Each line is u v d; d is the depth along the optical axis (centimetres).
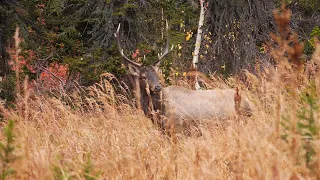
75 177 1389
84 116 3131
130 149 1589
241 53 5362
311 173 1154
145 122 2591
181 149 1864
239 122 1478
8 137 1357
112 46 4391
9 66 4012
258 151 1191
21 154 1429
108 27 4522
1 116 3127
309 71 2758
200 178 1277
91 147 1866
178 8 5175
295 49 1078
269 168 1160
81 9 4653
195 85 4188
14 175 1403
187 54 5438
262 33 5628
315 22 5866
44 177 1326
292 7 6069
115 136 1941
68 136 2159
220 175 1434
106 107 2783
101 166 1555
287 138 1245
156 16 4775
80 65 4300
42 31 4384
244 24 5444
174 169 1468
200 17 5284
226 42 5397
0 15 3975
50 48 4441
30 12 4297
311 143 1180
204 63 5444
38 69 4278
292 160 1128
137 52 4447
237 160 1314
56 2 4553
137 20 4634
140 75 3022
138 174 1433
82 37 4788
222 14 5500
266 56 5069
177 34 4731
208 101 3041
